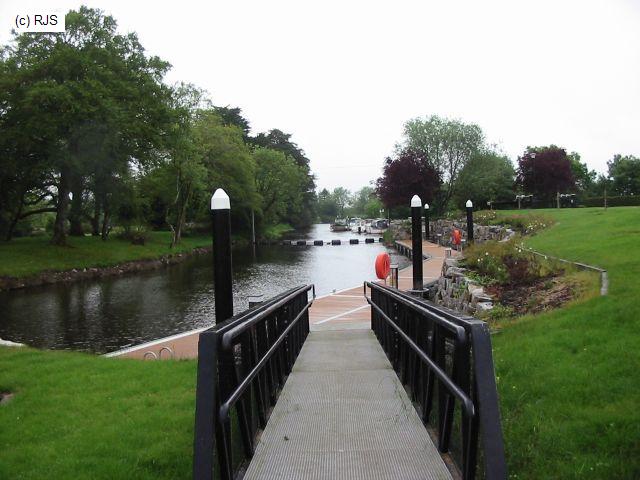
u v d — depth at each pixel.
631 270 8.66
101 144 34.59
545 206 42.25
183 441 4.69
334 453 3.82
